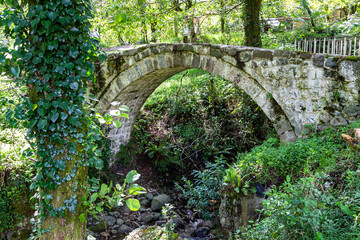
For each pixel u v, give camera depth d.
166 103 12.41
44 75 3.27
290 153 5.55
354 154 4.74
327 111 6.41
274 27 11.09
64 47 3.28
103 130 9.88
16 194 7.09
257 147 7.06
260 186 5.58
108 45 11.88
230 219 6.05
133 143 11.45
